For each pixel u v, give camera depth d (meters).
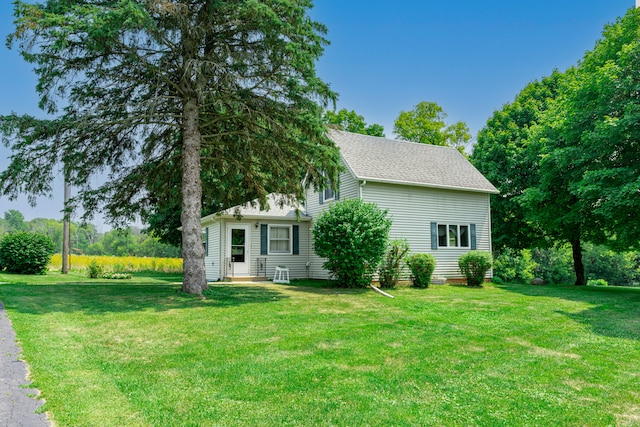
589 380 4.88
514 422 3.69
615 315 9.23
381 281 14.49
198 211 11.38
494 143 22.88
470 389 4.49
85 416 3.47
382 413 3.77
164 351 5.61
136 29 9.02
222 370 4.84
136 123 11.20
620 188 11.98
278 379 4.59
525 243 23.19
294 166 12.02
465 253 16.70
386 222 13.82
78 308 8.65
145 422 3.43
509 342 6.63
